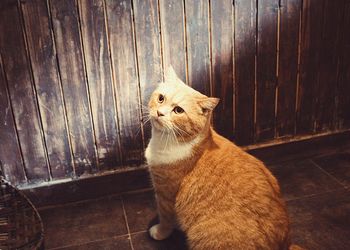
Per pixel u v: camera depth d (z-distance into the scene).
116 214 0.78
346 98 0.89
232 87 0.81
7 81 0.70
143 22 0.71
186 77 0.77
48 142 0.76
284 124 0.87
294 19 0.78
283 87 0.84
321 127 0.90
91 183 0.81
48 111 0.74
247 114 0.84
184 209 0.63
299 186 0.83
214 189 0.60
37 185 0.79
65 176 0.80
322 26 0.80
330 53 0.83
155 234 0.71
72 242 0.72
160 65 0.75
